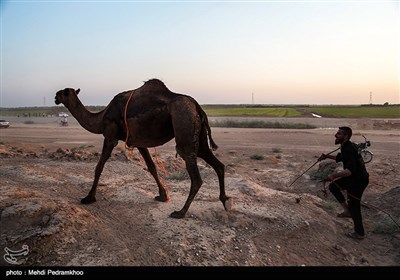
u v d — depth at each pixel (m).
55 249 5.43
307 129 38.94
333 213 8.61
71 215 6.17
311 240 6.73
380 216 8.73
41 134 33.25
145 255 5.47
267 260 5.77
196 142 6.64
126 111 6.98
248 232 6.54
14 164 11.77
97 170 7.39
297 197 8.93
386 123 42.94
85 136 31.44
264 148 22.08
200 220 6.74
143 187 9.23
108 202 7.64
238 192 8.82
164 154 17.47
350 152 6.99
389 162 15.91
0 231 5.93
